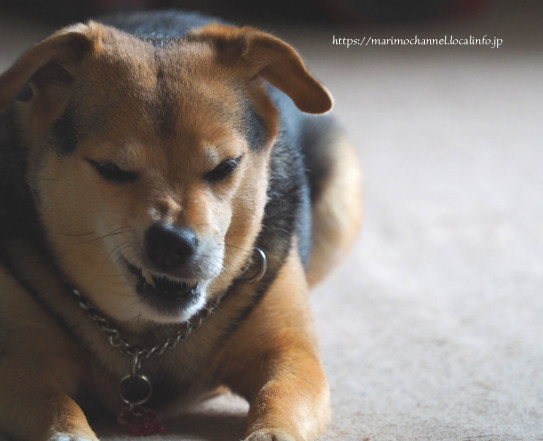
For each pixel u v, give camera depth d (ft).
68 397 11.18
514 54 50.57
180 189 10.98
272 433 10.62
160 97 11.14
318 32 54.90
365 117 38.11
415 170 30.60
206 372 12.91
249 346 12.83
